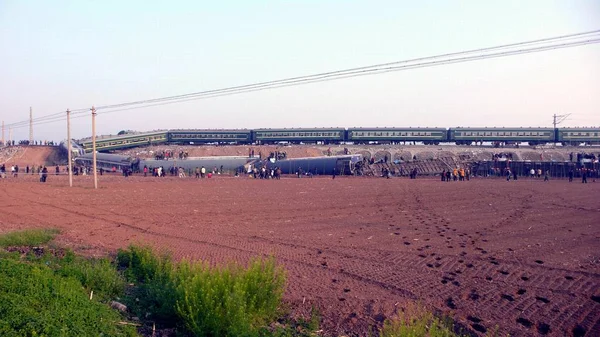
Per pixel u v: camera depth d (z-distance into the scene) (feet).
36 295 28.07
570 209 93.76
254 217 85.46
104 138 310.86
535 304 35.35
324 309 34.14
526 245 57.52
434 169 232.32
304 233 67.92
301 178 218.18
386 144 304.50
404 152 289.12
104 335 26.35
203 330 27.71
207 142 310.65
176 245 58.65
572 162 223.51
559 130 271.90
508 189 144.36
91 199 117.39
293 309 34.04
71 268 37.86
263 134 300.61
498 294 37.78
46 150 359.25
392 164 242.58
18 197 121.70
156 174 234.99
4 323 23.72
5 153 348.18
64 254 49.34
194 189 149.69
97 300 33.45
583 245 57.36
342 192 136.56
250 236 65.72
